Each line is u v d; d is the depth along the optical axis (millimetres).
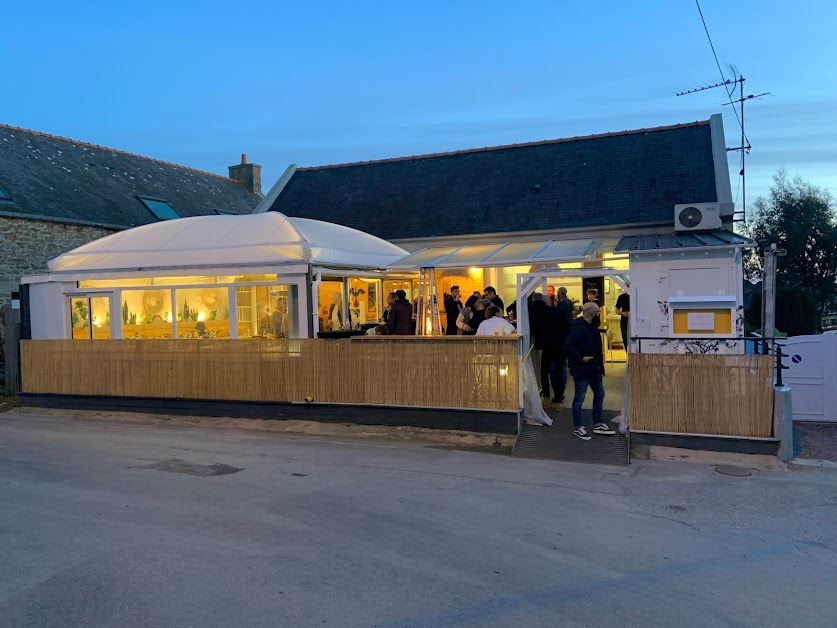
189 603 4145
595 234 16719
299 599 4207
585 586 4445
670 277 10125
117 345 11602
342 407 10039
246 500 6375
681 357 8250
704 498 6496
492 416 9164
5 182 17266
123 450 8719
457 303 11727
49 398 12172
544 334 10188
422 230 18922
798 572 4723
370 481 7113
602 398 8719
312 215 21344
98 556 4926
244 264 11477
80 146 22047
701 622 3955
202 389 10992
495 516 5926
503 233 17562
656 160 18219
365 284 13758
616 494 6637
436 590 4359
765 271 9320
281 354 10438
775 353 8219
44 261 17219
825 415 9789
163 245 12430
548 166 19672
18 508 6152
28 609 4070
